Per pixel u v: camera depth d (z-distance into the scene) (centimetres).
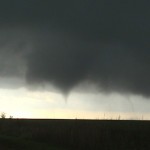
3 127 7244
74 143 6256
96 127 6856
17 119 8094
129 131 6719
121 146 6216
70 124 7225
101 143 6297
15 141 5728
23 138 6325
